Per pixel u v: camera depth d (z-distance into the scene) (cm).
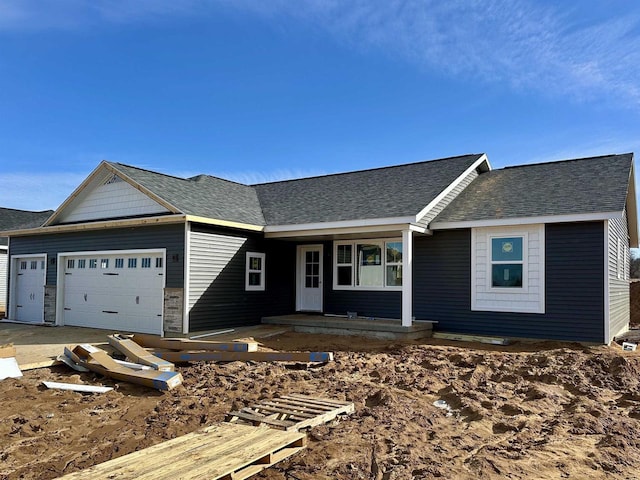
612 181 1226
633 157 1358
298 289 1616
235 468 416
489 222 1216
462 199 1410
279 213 1517
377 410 644
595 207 1104
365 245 1501
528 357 978
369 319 1412
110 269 1419
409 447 516
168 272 1262
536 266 1188
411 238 1266
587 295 1125
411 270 1266
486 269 1255
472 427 590
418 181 1469
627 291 1738
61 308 1551
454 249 1307
